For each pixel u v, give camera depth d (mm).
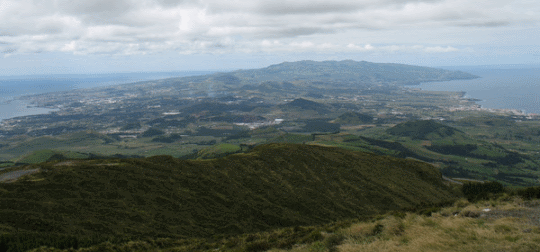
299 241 31641
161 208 74875
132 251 46562
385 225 29109
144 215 69250
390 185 122500
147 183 85125
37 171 80125
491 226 23672
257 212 84562
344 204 102500
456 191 136875
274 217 83438
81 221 60594
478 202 35219
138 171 90938
